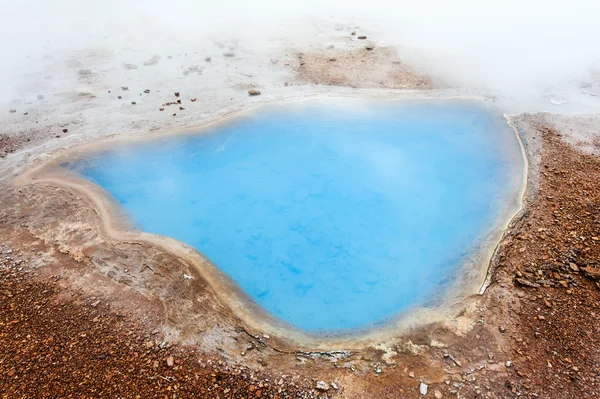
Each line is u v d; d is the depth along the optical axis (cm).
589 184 718
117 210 724
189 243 702
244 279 652
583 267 573
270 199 802
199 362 476
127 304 538
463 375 470
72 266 590
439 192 793
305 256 702
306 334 549
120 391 441
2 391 434
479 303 551
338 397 451
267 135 906
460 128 925
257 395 448
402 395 453
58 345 484
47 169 776
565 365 471
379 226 752
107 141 845
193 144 863
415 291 622
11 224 660
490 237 655
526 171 768
